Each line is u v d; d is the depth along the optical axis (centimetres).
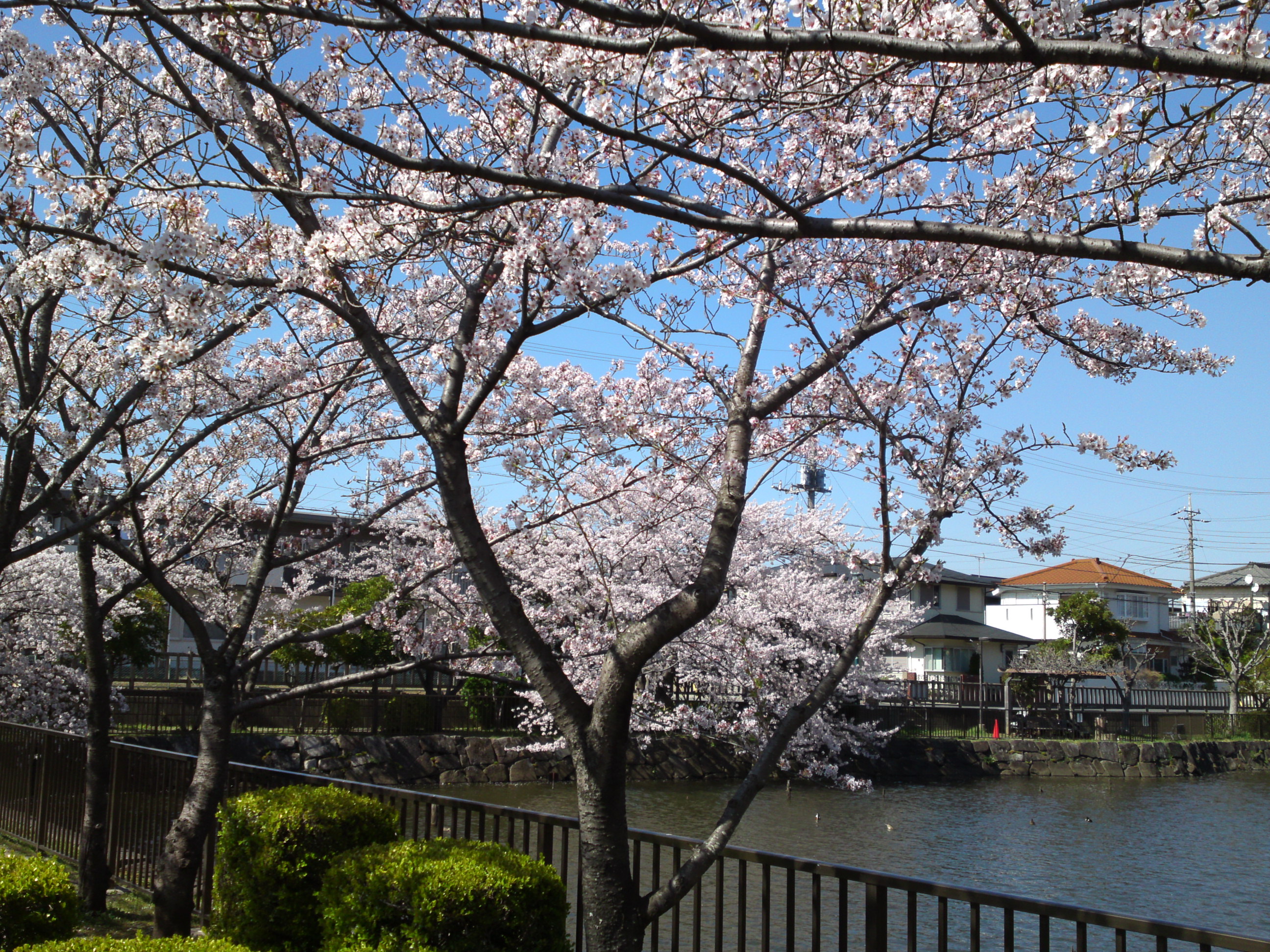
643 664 387
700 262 446
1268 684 4103
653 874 445
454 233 445
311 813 509
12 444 586
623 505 1059
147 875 691
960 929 1054
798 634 1791
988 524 546
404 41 549
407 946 394
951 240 306
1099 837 1803
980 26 313
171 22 334
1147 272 461
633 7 342
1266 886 1420
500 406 724
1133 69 273
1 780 939
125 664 2233
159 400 634
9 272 548
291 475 662
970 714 3331
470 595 1062
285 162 557
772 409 470
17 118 545
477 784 1977
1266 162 448
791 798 2012
